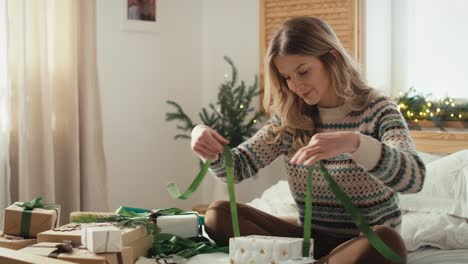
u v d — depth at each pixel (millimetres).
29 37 3455
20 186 3383
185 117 4152
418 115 3496
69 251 1736
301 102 2002
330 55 1872
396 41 3766
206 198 4590
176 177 4508
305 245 1714
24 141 3404
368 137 1560
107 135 4145
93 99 3719
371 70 3814
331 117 1975
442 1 3584
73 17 3592
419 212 2605
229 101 4082
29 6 3445
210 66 4543
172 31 4445
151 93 4359
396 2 3758
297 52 1817
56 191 3596
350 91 1890
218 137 1770
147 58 4332
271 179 4285
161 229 2100
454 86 3557
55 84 3594
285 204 2971
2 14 3398
